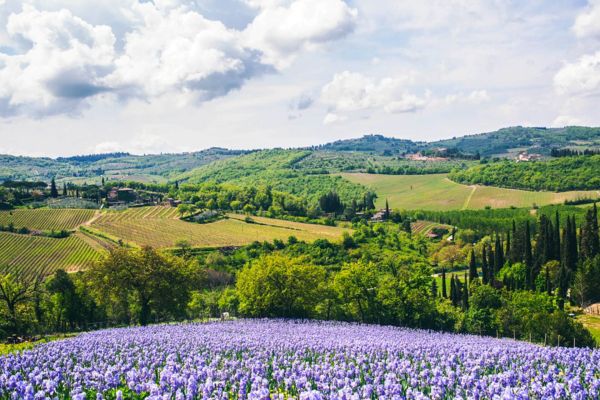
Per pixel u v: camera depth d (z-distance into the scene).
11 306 67.31
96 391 23.97
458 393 23.11
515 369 31.36
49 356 33.16
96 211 184.62
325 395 21.94
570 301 94.62
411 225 185.50
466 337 61.12
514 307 73.50
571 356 36.47
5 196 192.50
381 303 79.94
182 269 76.56
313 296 80.75
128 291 74.44
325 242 139.00
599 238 110.62
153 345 38.28
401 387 22.88
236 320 72.56
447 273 132.00
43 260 126.50
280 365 31.25
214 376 25.11
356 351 37.00
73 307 75.12
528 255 106.56
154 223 171.38
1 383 23.31
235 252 136.38
